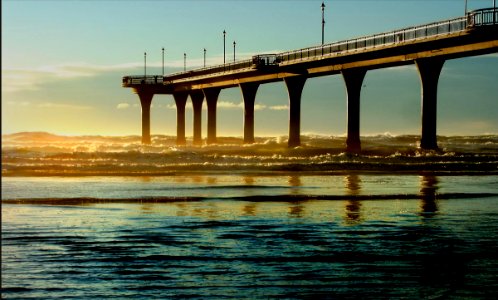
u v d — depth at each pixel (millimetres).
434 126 104062
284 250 24344
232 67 152625
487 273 20766
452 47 94500
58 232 28531
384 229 29453
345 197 44562
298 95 135250
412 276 20359
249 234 28078
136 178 65250
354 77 117438
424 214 35000
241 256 23266
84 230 29141
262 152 116125
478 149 130500
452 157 92750
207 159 91938
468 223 31422
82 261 22453
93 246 25188
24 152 103938
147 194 46844
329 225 30828
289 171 77312
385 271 21000
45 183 57656
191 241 26297
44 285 19312
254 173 73438
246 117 155875
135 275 20516
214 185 55969
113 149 125062
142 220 32625
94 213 35469
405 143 157250
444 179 64250
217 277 20250
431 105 102688
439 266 21688
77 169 76375
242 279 19984
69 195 45750
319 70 125562
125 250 24391
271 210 36938
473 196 45156
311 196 45312
